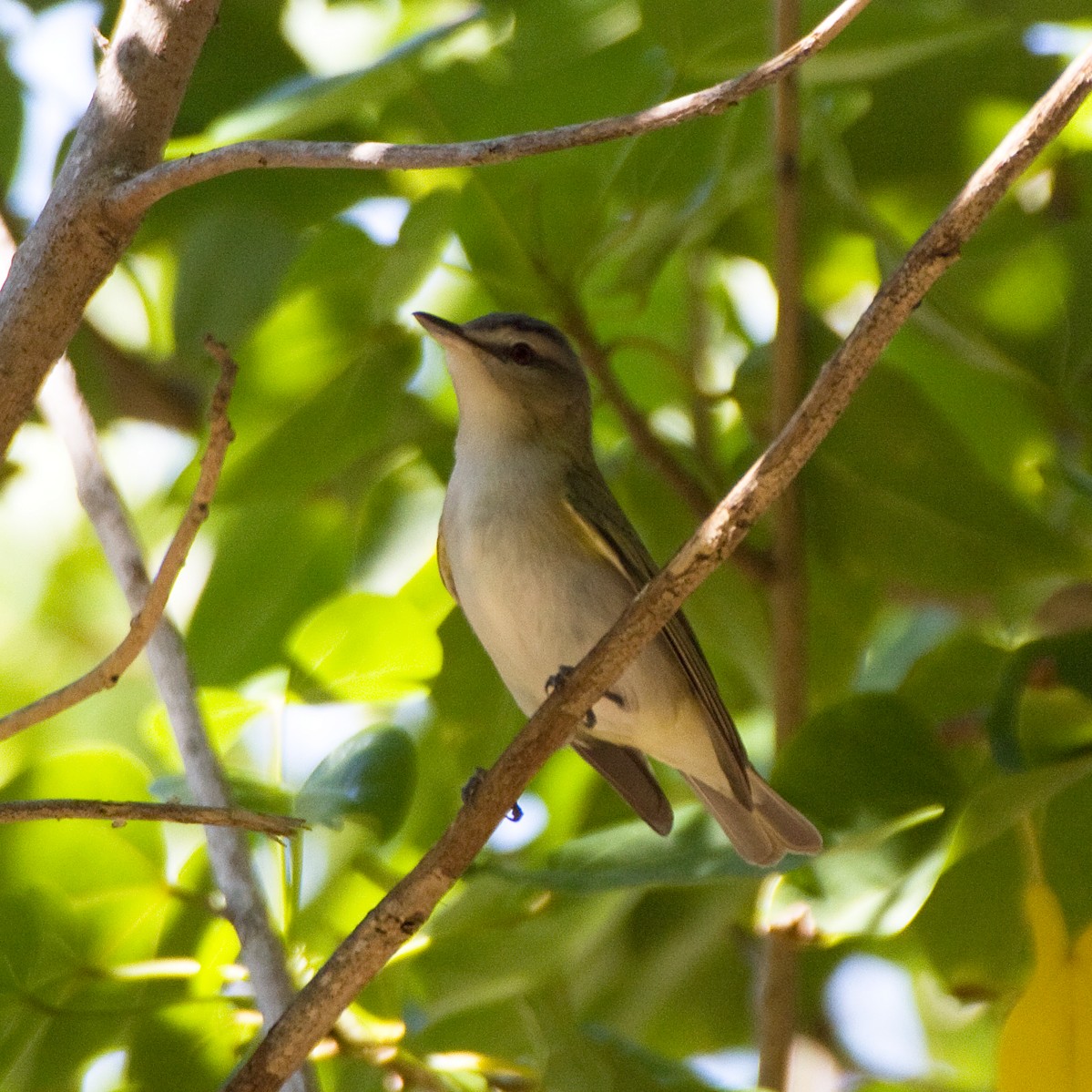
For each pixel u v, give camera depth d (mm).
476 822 6547
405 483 12062
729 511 6219
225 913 8109
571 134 5691
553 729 6520
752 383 10797
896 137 11430
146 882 9039
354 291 10758
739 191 11031
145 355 14023
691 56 10070
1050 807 9820
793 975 9953
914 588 10586
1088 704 9016
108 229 6234
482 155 5742
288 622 11953
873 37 10047
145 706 14148
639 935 11141
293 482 11234
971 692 10984
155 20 6438
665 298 13094
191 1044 9172
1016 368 10734
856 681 12000
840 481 10477
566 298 10438
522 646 9961
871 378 10289
